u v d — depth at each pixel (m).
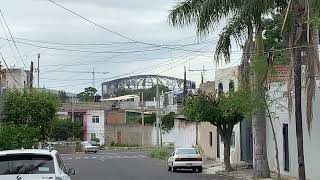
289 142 32.09
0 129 27.41
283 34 24.89
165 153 64.88
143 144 102.88
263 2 25.53
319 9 20.50
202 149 56.81
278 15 26.67
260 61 27.67
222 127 37.31
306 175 29.61
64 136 92.94
